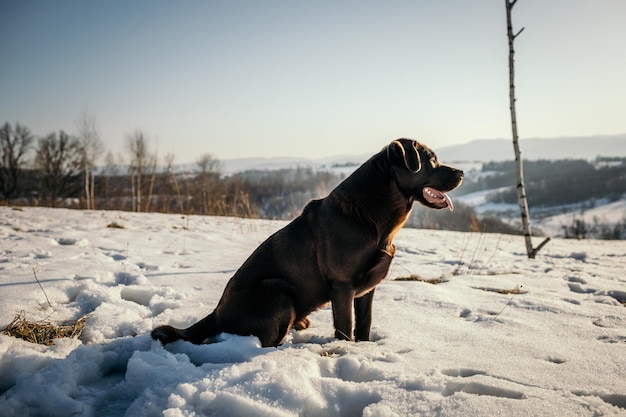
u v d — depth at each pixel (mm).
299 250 3514
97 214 13992
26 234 8562
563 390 2441
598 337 3518
